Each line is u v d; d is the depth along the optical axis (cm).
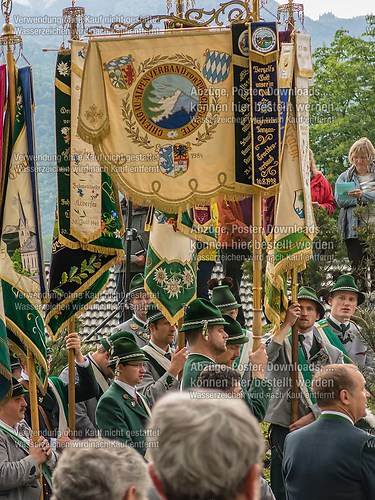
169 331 1249
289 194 1227
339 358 1261
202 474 459
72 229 1204
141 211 1594
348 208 1636
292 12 1233
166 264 1298
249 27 1155
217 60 1167
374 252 1566
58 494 566
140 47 1173
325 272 1573
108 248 1220
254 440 463
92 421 1204
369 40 2953
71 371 1153
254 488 467
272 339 1215
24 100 1134
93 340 1930
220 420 462
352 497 859
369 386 1326
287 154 1226
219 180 1170
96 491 559
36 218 1132
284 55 1199
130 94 1175
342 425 880
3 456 1002
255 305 1145
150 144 1173
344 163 2594
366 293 1528
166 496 471
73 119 1206
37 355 1108
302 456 880
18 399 1045
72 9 1215
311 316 1263
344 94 2789
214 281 1345
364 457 862
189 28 1176
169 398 474
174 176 1171
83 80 1173
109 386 1186
